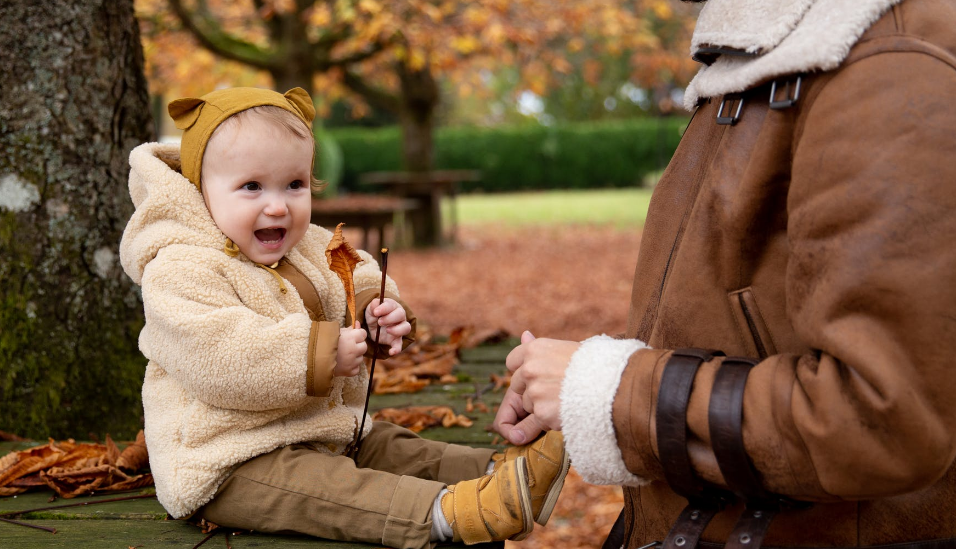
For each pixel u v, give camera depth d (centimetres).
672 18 1470
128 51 274
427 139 1362
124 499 187
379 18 942
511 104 3294
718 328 112
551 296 961
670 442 103
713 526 115
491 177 2744
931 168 90
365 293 187
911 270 89
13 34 250
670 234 126
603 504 445
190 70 1249
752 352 110
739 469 100
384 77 1466
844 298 92
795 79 103
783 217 107
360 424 182
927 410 88
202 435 160
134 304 271
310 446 171
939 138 90
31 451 206
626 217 1839
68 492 191
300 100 185
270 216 168
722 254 111
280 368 154
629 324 132
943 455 90
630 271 1124
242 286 166
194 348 154
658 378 106
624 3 1400
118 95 269
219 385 154
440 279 1080
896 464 90
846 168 93
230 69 1305
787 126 104
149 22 1002
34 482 194
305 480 157
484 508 149
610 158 2719
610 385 108
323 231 199
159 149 182
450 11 1044
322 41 1040
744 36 106
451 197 1407
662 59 1509
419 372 314
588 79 1541
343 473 158
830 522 108
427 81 1338
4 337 245
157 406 167
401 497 153
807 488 97
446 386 305
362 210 1002
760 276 109
